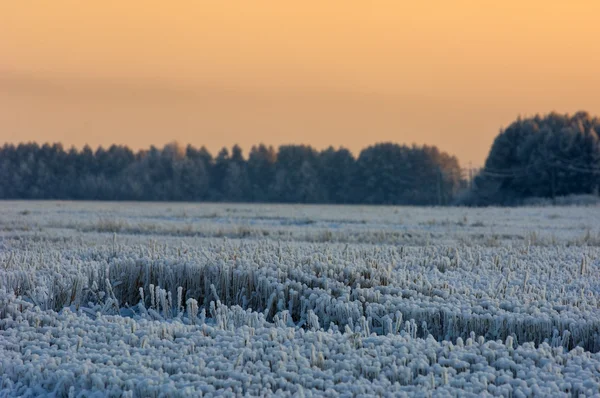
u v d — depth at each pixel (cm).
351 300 1945
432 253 2606
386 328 1720
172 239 3712
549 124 15162
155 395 1260
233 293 2106
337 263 2247
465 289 1977
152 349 1508
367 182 19475
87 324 1725
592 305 1839
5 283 2044
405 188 19362
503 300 1841
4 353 1488
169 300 2020
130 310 2119
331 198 19900
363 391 1258
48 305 2000
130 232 4497
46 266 2283
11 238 3697
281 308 1944
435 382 1316
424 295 1966
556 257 2784
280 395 1223
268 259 2355
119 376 1334
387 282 2084
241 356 1408
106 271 2202
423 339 1639
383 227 5103
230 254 2436
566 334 1600
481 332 1688
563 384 1278
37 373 1361
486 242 3591
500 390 1260
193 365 1397
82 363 1398
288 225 5472
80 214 6831
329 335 1611
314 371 1361
